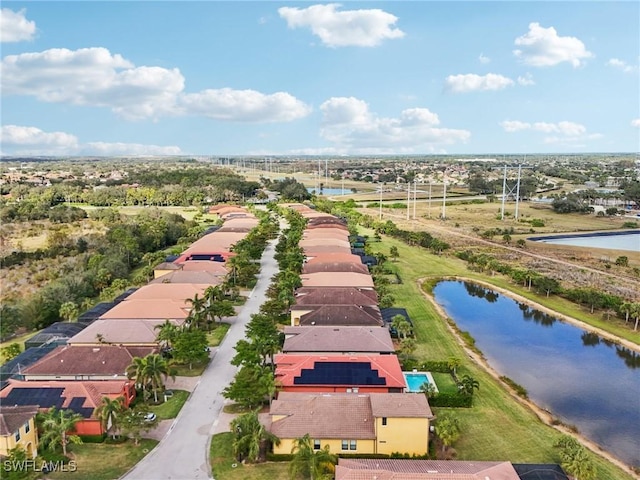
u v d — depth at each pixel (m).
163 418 76.94
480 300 149.00
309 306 115.88
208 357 99.62
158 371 80.38
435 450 68.25
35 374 85.00
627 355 108.88
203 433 72.81
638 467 67.69
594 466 61.41
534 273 159.62
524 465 61.94
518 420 78.50
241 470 63.97
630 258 194.62
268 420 76.19
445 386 89.31
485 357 106.62
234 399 76.38
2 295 134.12
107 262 155.88
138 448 68.81
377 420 66.75
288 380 81.69
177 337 96.06
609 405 86.06
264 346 87.81
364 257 178.38
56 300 123.81
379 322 108.25
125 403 78.38
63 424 66.62
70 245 178.38
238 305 132.88
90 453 67.44
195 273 141.25
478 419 78.25
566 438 65.88
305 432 66.69
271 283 151.62
